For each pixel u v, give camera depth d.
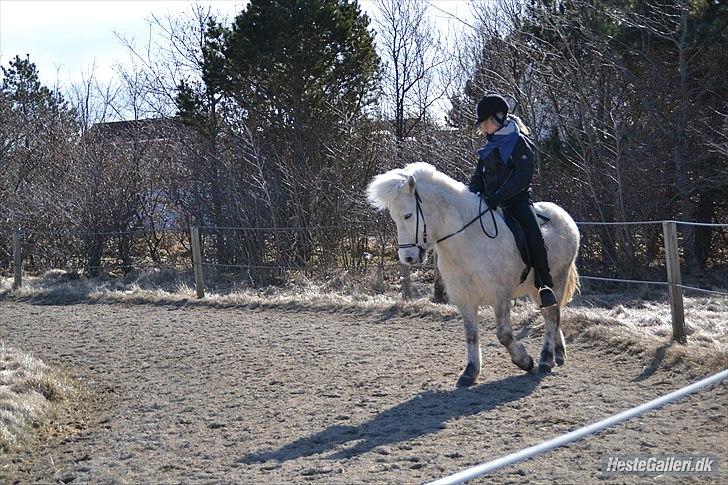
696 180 16.69
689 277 16.41
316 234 17.69
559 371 7.98
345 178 18.62
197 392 8.31
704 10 15.79
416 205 7.03
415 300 12.66
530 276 7.82
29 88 28.91
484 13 18.56
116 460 6.26
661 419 6.14
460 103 18.34
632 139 16.52
